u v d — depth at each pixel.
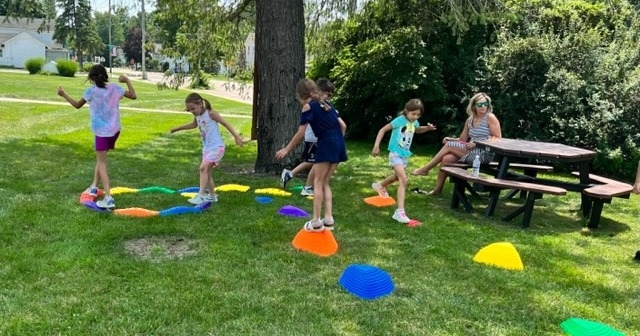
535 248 5.02
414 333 3.18
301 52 7.98
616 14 12.50
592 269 4.52
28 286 3.56
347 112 13.89
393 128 5.97
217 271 3.97
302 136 4.91
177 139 12.04
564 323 3.40
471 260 4.55
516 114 11.17
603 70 10.75
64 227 4.84
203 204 5.75
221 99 29.34
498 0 8.82
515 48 11.17
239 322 3.20
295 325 3.20
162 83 11.91
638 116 10.15
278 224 5.27
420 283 3.96
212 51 11.13
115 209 5.59
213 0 10.45
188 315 3.26
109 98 5.56
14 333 2.95
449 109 12.34
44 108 16.45
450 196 7.33
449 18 8.19
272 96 7.97
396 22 12.31
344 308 3.46
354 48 13.82
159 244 4.57
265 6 7.78
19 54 63.03
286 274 3.99
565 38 11.23
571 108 10.47
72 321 3.11
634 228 6.00
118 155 9.31
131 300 3.42
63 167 7.85
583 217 6.43
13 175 7.06
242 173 8.30
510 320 3.44
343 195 6.99
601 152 9.91
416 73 12.31
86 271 3.85
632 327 3.45
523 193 7.46
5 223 4.88
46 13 11.38
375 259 4.45
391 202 6.59
